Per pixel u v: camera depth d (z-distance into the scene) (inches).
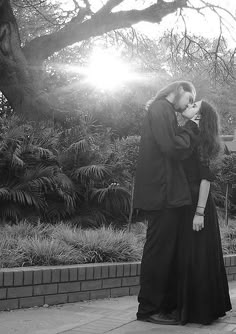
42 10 784.9
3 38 561.0
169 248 153.3
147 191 153.4
